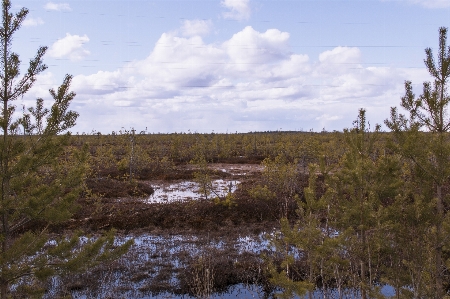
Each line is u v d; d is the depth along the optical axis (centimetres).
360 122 634
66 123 515
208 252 1013
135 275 870
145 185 1955
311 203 588
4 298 458
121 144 3186
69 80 521
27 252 464
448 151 494
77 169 544
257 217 1370
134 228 1260
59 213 484
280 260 941
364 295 568
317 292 799
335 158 1947
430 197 532
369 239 567
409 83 550
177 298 784
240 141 4347
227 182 2095
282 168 1470
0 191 464
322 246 528
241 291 831
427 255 527
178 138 3438
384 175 563
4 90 479
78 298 758
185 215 1363
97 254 516
